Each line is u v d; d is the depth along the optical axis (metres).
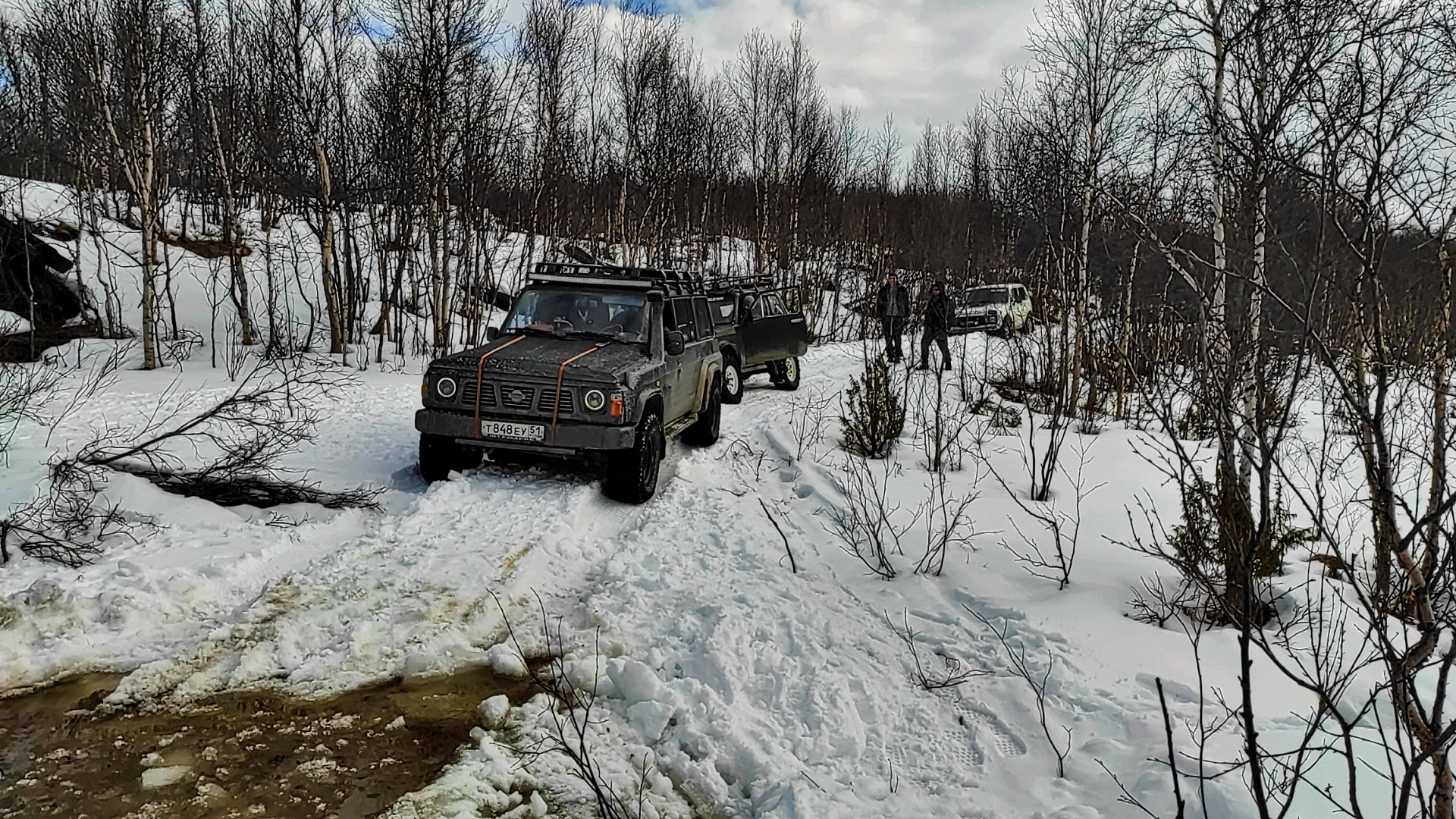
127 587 4.60
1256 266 3.43
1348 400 2.42
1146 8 6.38
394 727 3.65
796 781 3.27
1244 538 4.24
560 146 23.81
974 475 8.03
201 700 3.78
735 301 12.80
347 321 18.23
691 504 7.04
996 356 17.16
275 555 5.39
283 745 3.49
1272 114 3.39
